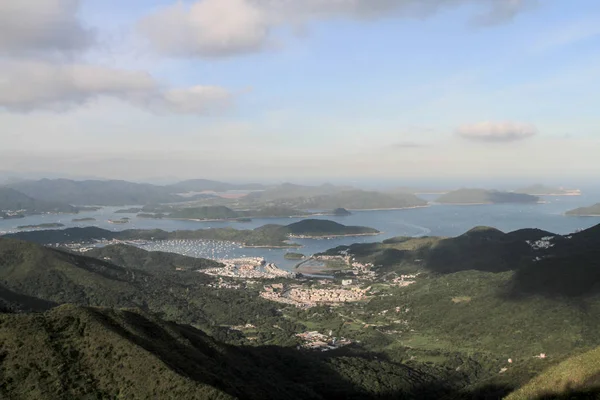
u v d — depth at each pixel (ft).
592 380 368.68
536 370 512.63
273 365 568.00
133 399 319.47
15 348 346.95
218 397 314.76
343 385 530.68
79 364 345.92
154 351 386.52
